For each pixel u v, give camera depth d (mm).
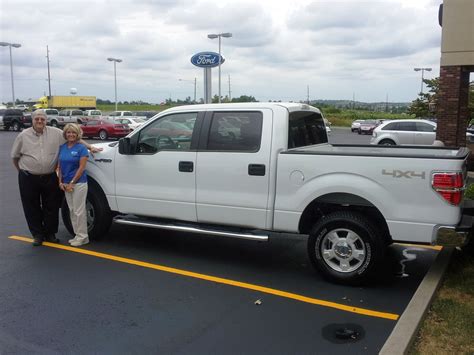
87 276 5539
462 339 3832
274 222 5523
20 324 4301
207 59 23156
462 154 5207
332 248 5281
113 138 32719
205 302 4805
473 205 5438
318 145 6559
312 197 5277
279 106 5613
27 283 5305
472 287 4973
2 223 8164
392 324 4316
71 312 4555
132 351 3822
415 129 20375
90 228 6926
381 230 5285
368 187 5027
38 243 6727
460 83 13922
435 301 4598
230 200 5715
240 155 5617
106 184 6633
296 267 5926
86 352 3809
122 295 4977
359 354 3771
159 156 6160
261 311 4594
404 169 4891
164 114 6199
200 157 5867
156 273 5660
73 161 6492
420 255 6434
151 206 6285
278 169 5438
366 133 48188
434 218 4816
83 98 74250
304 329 4211
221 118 5820
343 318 4441
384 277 5559
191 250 6605
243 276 5582
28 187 6555
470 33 13484
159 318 4430
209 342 3969
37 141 6473
